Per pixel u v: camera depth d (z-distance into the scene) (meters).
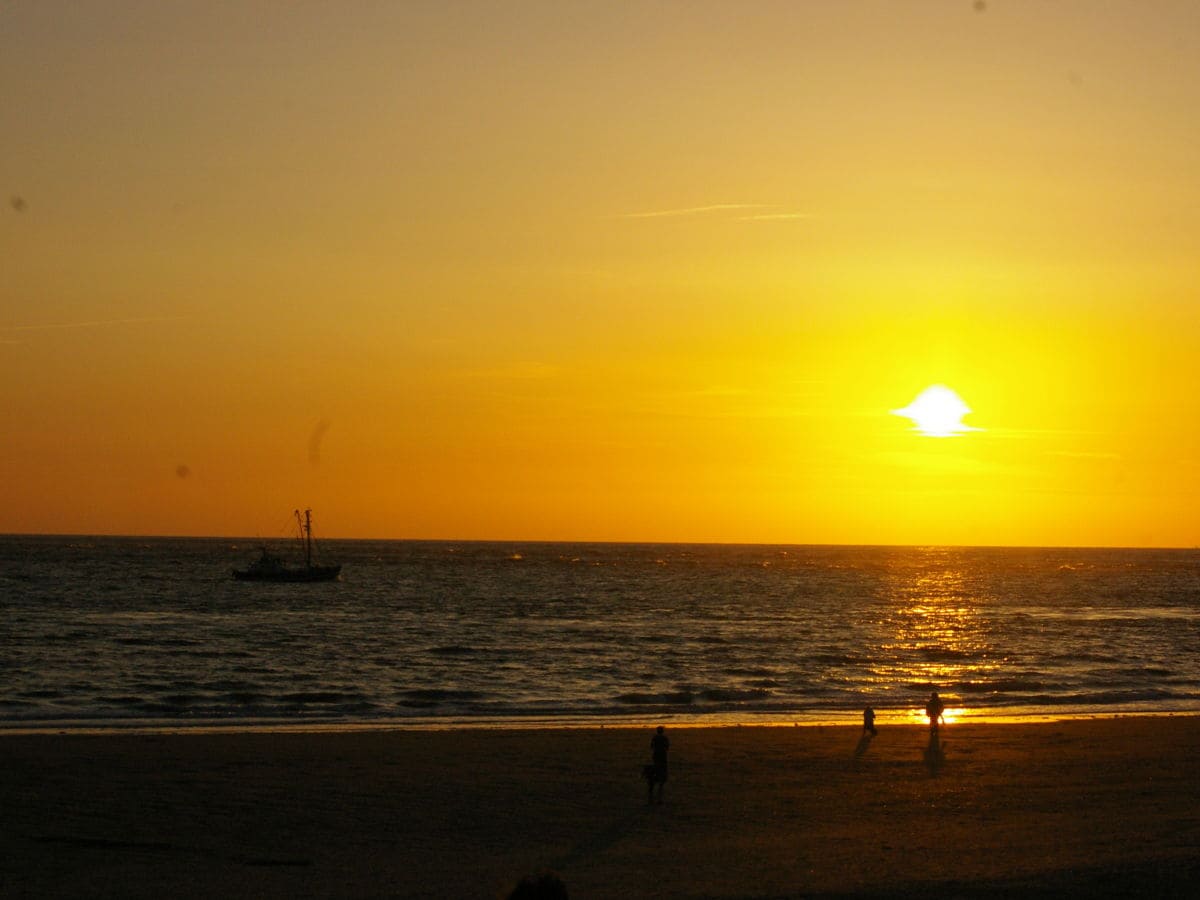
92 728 42.78
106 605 122.38
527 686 60.28
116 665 66.50
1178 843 24.55
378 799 29.73
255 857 24.00
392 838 25.88
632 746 38.56
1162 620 123.12
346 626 99.50
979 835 25.70
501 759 35.66
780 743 39.50
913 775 33.75
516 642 86.00
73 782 30.83
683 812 28.75
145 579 177.25
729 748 38.34
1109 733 42.09
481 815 28.22
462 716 48.16
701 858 23.61
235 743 37.72
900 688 61.00
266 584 171.50
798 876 21.83
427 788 31.17
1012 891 20.27
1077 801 30.06
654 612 125.44
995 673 69.56
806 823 27.44
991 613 133.38
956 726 43.97
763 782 32.59
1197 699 56.38
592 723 46.28
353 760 34.91
